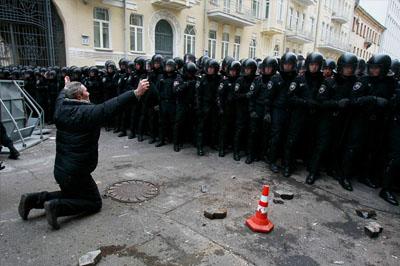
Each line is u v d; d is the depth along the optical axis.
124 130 7.20
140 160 5.34
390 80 4.24
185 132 6.63
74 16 13.09
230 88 5.47
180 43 17.75
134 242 2.82
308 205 3.80
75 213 3.14
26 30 12.30
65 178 2.97
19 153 5.25
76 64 13.48
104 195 3.82
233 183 4.41
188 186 4.22
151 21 15.95
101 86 7.72
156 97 6.14
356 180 4.84
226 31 20.98
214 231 3.07
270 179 4.66
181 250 2.73
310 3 27.59
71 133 2.92
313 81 4.57
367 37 45.78
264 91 5.18
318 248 2.87
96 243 2.79
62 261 2.53
